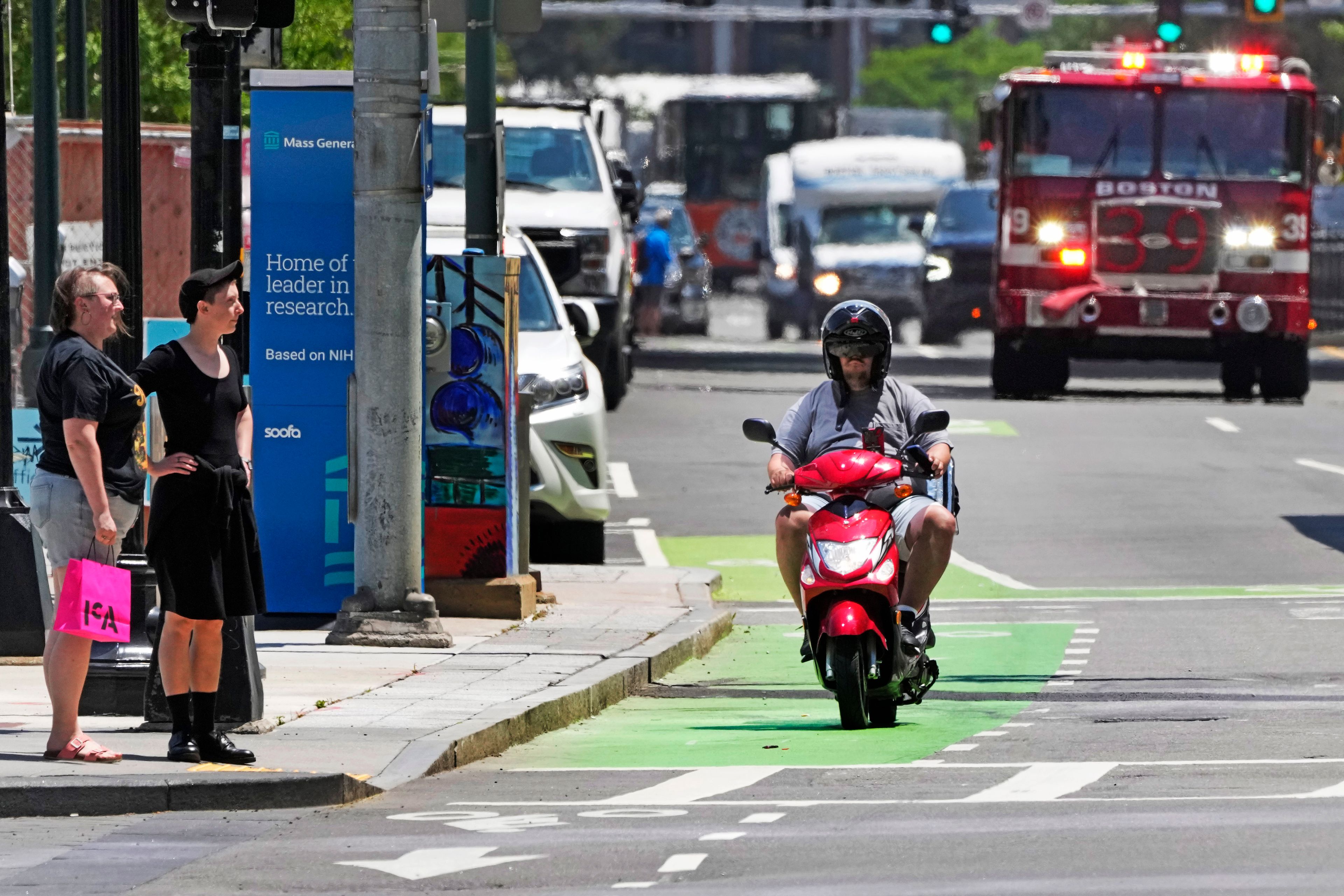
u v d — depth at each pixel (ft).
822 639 113.19
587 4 586.45
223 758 98.22
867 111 647.97
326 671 127.13
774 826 86.38
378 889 76.38
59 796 91.97
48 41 207.62
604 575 178.91
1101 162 316.19
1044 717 119.34
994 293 322.96
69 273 97.45
